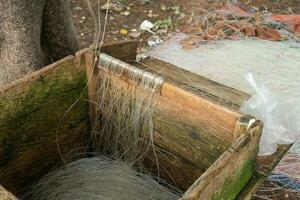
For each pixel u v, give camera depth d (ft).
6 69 7.16
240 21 13.33
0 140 6.05
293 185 8.39
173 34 13.00
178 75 7.44
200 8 14.47
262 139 6.61
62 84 6.54
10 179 6.50
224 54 11.50
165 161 6.81
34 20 6.98
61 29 7.81
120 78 6.50
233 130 5.56
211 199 4.78
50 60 8.07
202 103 5.79
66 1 7.72
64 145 7.13
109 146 7.35
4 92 5.84
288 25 13.19
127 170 6.99
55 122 6.76
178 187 6.89
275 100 7.96
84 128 7.35
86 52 6.62
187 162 6.48
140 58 7.87
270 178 8.47
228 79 10.41
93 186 6.74
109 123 7.09
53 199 6.66
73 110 6.93
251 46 11.91
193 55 11.51
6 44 6.97
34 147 6.61
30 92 6.15
